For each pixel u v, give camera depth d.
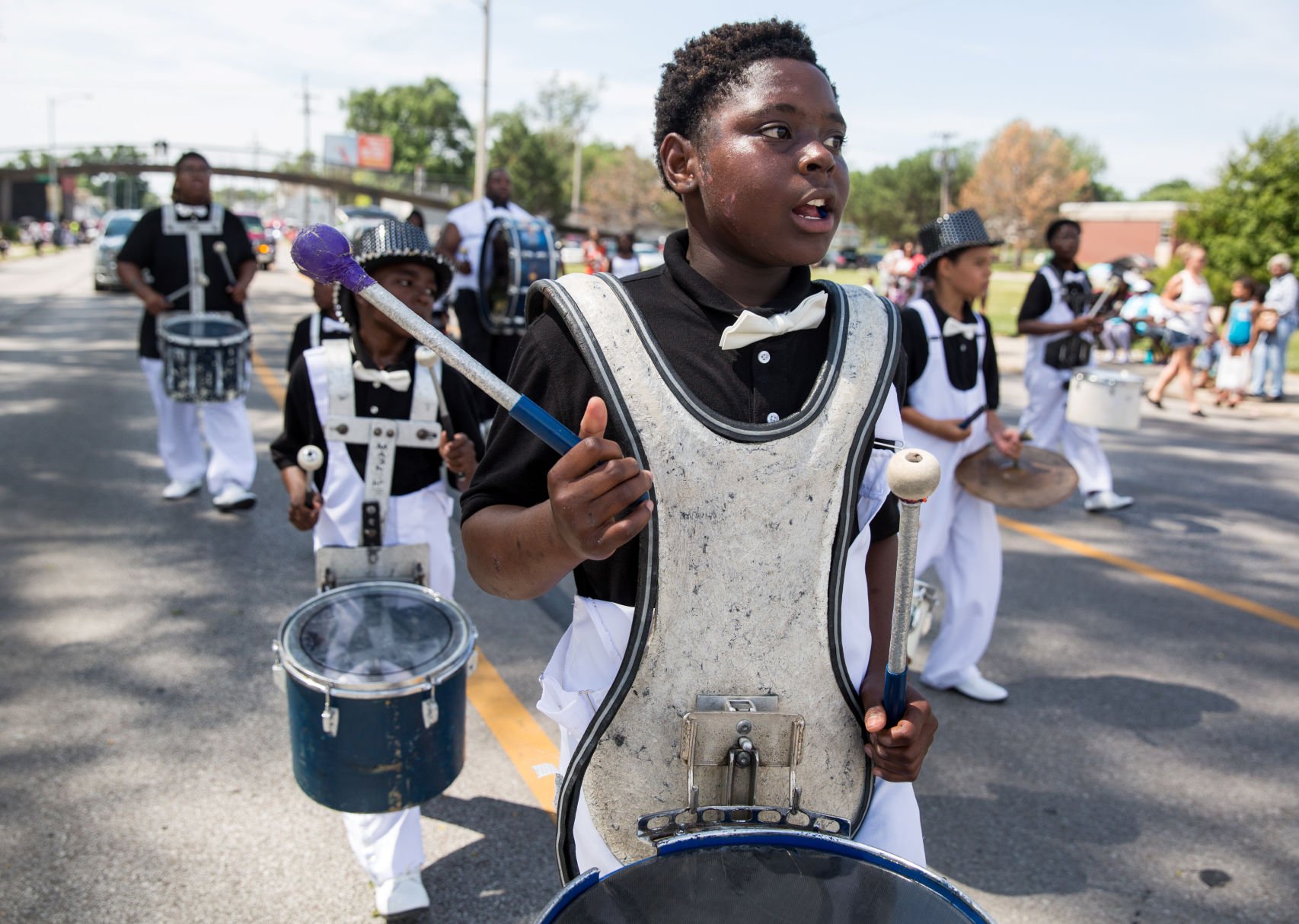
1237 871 3.01
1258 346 12.63
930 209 95.94
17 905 2.65
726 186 1.33
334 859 2.91
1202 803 3.37
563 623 4.73
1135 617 5.05
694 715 1.26
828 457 1.27
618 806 1.30
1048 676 4.34
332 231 1.12
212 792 3.21
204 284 6.10
